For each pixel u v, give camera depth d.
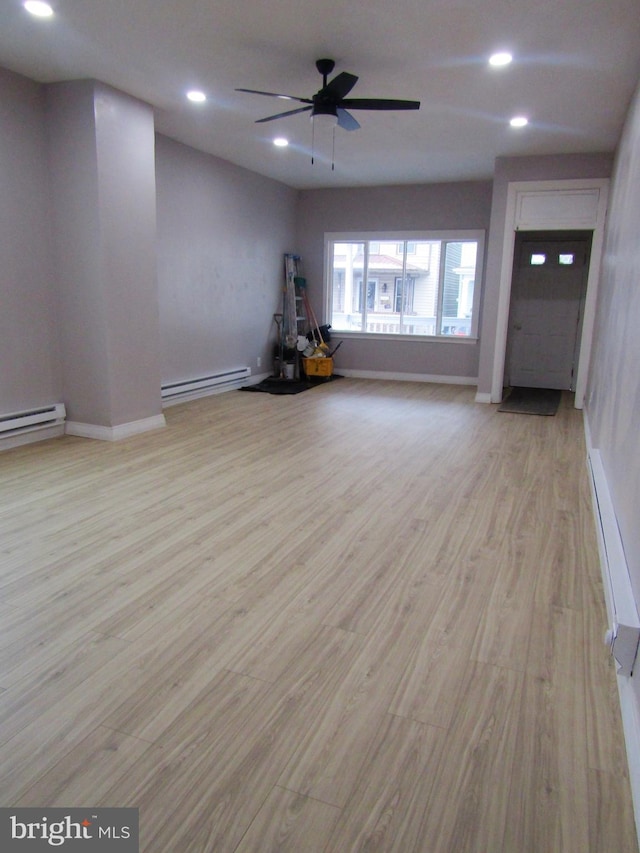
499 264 6.75
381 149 6.29
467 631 2.25
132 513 3.38
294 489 3.84
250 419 5.96
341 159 6.81
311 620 2.31
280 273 8.65
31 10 3.32
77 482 3.91
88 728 1.71
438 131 5.55
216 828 1.39
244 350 7.89
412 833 1.39
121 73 4.25
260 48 3.80
